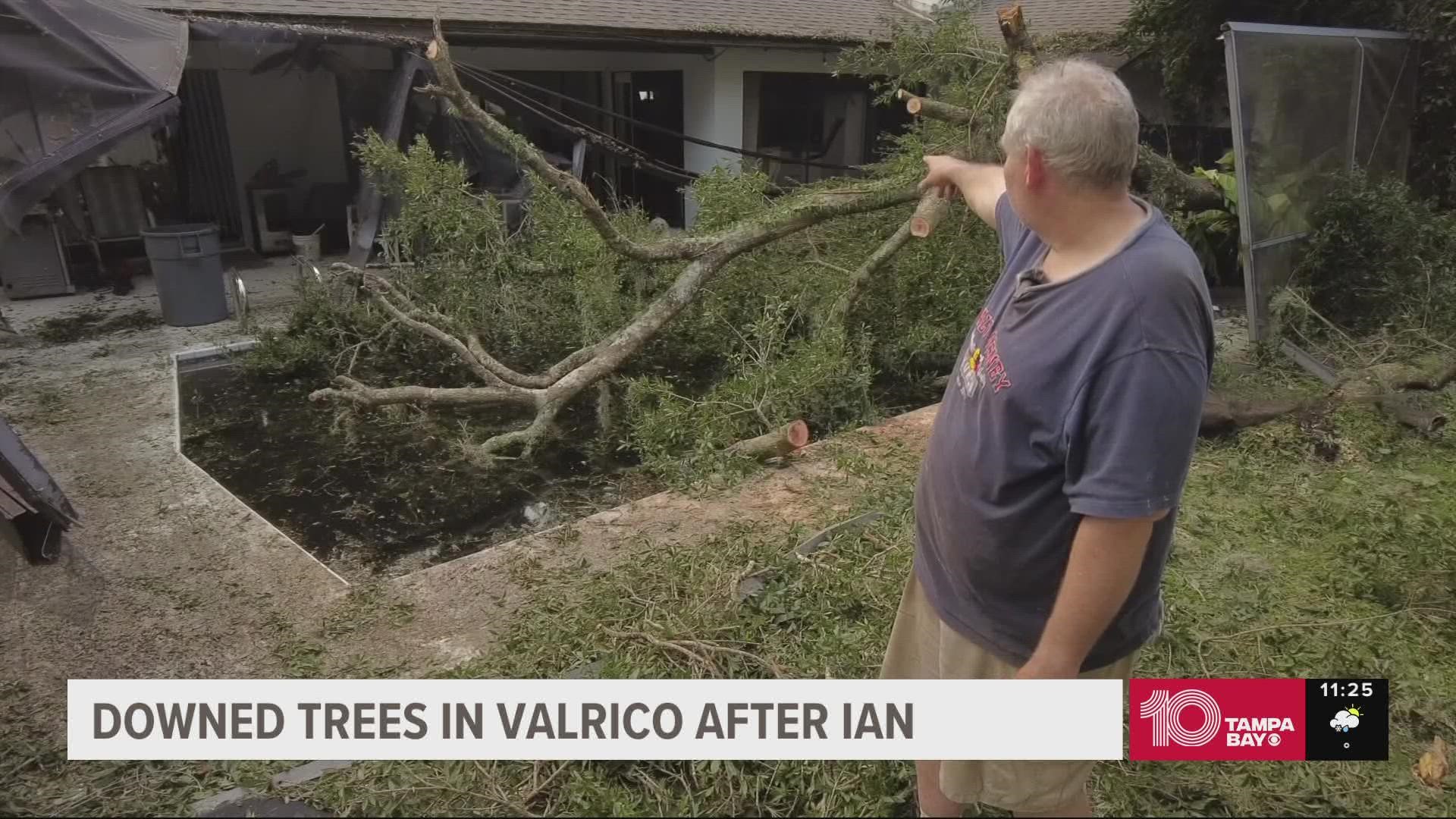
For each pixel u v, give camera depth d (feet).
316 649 10.82
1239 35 20.45
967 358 6.21
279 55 27.35
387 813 8.09
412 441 18.19
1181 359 4.97
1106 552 5.11
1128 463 4.98
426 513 15.30
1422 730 9.36
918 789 7.86
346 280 23.00
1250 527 13.69
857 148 44.11
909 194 18.84
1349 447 16.55
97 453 16.56
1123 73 33.30
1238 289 29.25
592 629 10.71
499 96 28.04
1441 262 22.53
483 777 8.52
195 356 22.31
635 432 17.02
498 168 28.78
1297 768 8.68
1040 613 5.97
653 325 17.58
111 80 20.10
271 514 15.14
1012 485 5.65
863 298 20.39
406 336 22.71
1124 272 5.07
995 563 5.93
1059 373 5.24
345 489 16.11
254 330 22.88
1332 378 20.13
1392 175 27.48
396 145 24.07
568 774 8.58
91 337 23.77
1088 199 5.31
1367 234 22.77
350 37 24.93
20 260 27.09
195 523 14.07
